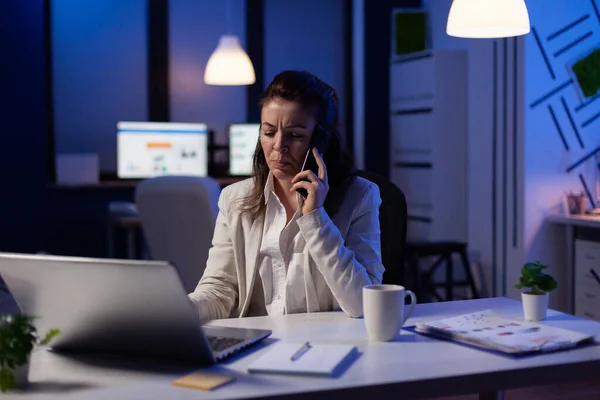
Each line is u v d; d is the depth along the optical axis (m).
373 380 1.21
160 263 1.22
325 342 1.47
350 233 1.88
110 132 5.80
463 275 5.12
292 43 6.21
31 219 5.47
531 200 4.39
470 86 4.93
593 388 3.42
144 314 1.29
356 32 6.20
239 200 1.98
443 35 5.73
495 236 4.70
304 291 1.88
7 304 1.98
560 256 4.45
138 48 5.83
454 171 5.36
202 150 5.69
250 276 1.91
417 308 1.79
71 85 5.69
